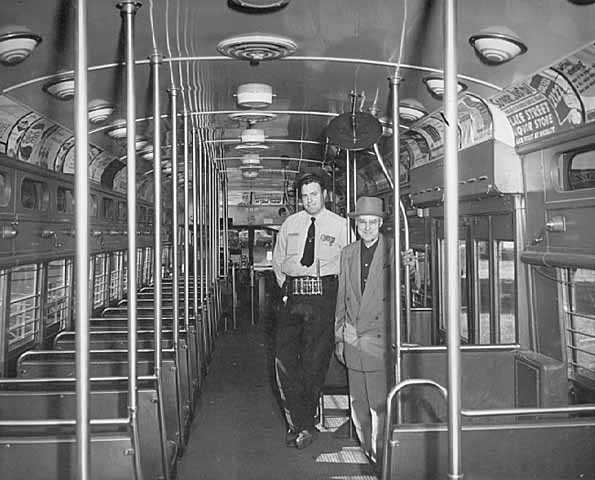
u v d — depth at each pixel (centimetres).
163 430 467
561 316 524
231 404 821
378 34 446
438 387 390
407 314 605
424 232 851
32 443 356
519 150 567
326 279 639
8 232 571
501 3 368
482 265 682
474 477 372
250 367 1037
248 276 1834
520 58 454
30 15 384
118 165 1000
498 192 579
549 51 434
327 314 639
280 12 405
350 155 758
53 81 507
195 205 830
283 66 537
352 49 484
